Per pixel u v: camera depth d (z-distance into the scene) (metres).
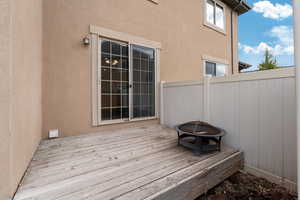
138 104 4.29
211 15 6.57
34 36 2.28
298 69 0.98
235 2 7.01
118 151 2.53
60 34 3.18
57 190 1.48
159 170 1.92
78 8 3.37
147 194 1.46
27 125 1.87
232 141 2.81
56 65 3.14
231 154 2.47
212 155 2.42
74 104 3.34
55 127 3.15
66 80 3.24
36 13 2.43
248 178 2.39
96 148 2.65
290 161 2.04
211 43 6.49
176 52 5.25
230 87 2.83
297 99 0.99
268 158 2.28
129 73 4.08
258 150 2.41
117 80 3.91
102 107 3.68
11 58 1.27
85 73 3.46
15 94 1.40
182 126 3.00
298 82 0.99
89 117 3.52
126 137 3.31
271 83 2.24
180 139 2.86
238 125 2.71
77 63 3.36
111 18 3.78
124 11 3.99
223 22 7.02
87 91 3.49
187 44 5.59
